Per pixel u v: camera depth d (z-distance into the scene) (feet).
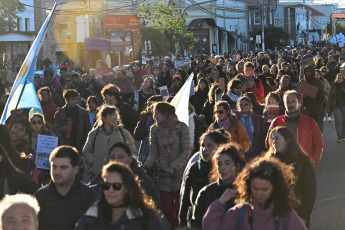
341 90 95.20
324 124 118.32
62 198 34.14
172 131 49.03
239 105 58.29
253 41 472.44
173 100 56.75
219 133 38.60
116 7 343.05
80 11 331.77
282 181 27.96
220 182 34.09
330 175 71.97
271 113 62.69
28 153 49.85
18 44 314.76
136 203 28.96
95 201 30.12
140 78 134.72
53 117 76.84
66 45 330.95
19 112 65.62
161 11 252.42
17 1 230.89
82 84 104.27
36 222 25.76
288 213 28.19
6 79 132.26
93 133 50.39
